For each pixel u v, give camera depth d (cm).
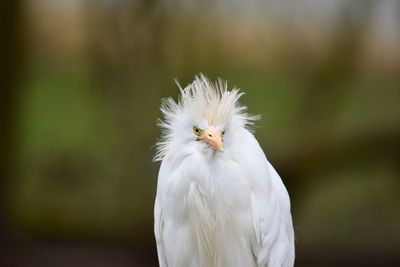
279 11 1451
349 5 1459
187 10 1388
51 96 1559
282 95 1520
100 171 1412
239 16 1437
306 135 1458
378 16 1484
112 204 1407
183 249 654
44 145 1484
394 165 1438
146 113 1359
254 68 1481
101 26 1389
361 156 1421
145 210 1377
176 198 630
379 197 1504
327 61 1471
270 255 640
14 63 1427
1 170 1407
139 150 1362
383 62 1537
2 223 1384
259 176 623
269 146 1452
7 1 1409
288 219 672
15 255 1345
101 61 1389
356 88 1518
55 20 1488
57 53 1530
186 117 625
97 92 1423
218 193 623
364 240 1457
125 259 1350
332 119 1474
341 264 1393
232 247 646
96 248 1394
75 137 1487
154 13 1378
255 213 626
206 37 1395
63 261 1328
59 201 1439
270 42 1473
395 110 1555
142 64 1377
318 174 1440
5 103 1418
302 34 1471
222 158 621
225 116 612
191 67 1384
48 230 1415
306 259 1404
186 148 626
